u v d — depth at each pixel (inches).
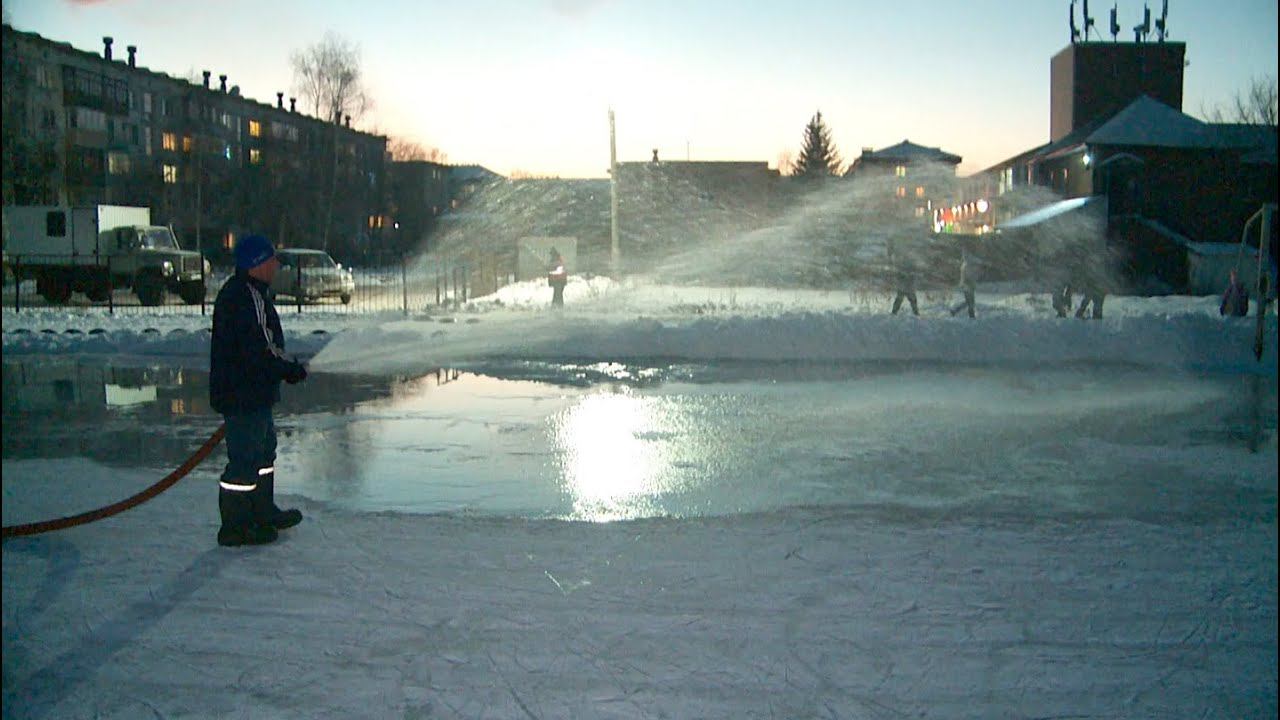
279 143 2997.0
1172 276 1537.9
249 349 231.9
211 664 172.6
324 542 239.0
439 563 223.5
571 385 518.9
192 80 2770.7
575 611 195.3
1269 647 181.3
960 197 2198.6
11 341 680.4
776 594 204.7
